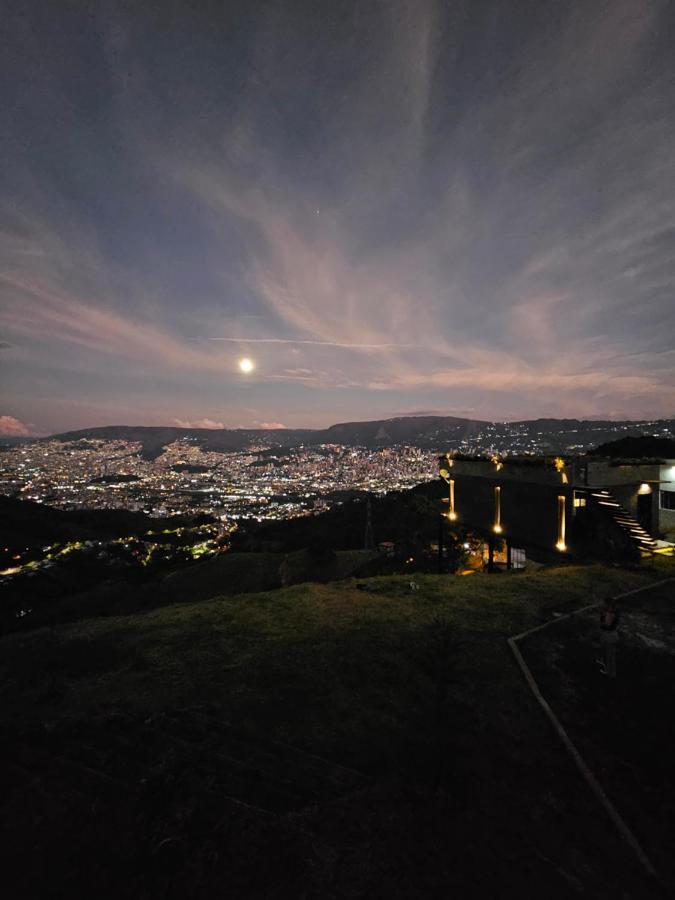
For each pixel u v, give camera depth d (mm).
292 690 6500
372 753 5051
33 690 6711
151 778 3908
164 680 6836
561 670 7270
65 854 3211
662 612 9938
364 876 3281
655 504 16656
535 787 4613
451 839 3760
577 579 12328
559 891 3369
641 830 4105
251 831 3607
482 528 20297
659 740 5461
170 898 2953
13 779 4051
